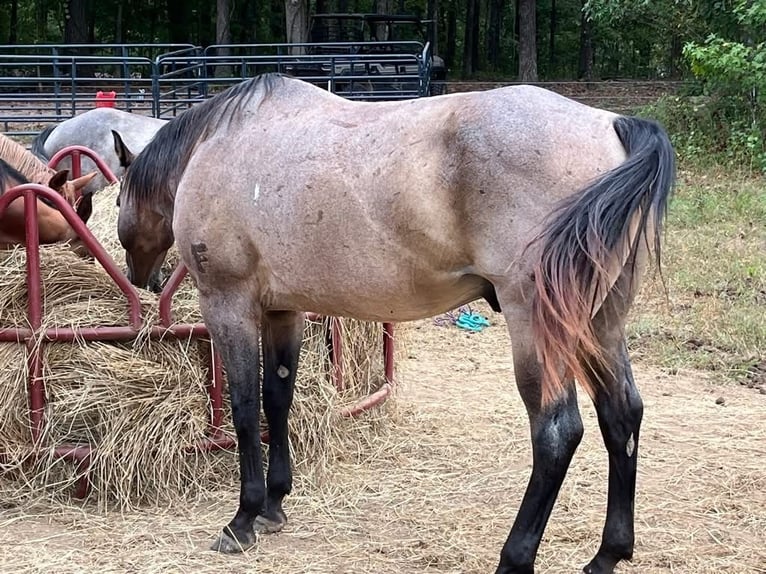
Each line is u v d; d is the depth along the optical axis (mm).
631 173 2508
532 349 2674
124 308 3934
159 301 3883
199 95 13617
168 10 31859
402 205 2781
